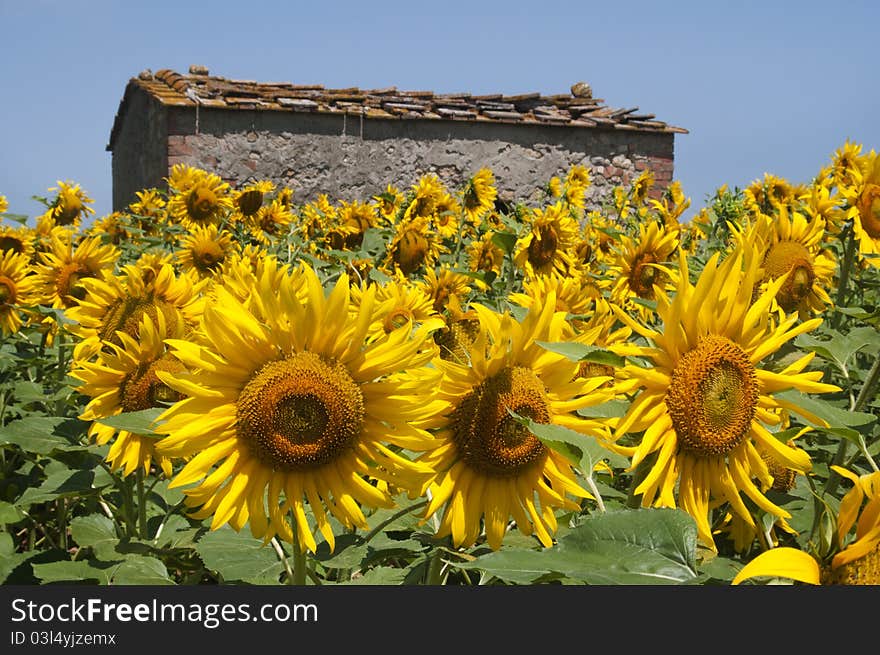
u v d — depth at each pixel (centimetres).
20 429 310
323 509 196
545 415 212
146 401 282
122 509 309
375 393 198
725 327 205
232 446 194
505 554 132
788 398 206
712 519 286
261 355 196
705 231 776
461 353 312
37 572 235
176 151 1811
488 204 834
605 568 129
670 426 202
